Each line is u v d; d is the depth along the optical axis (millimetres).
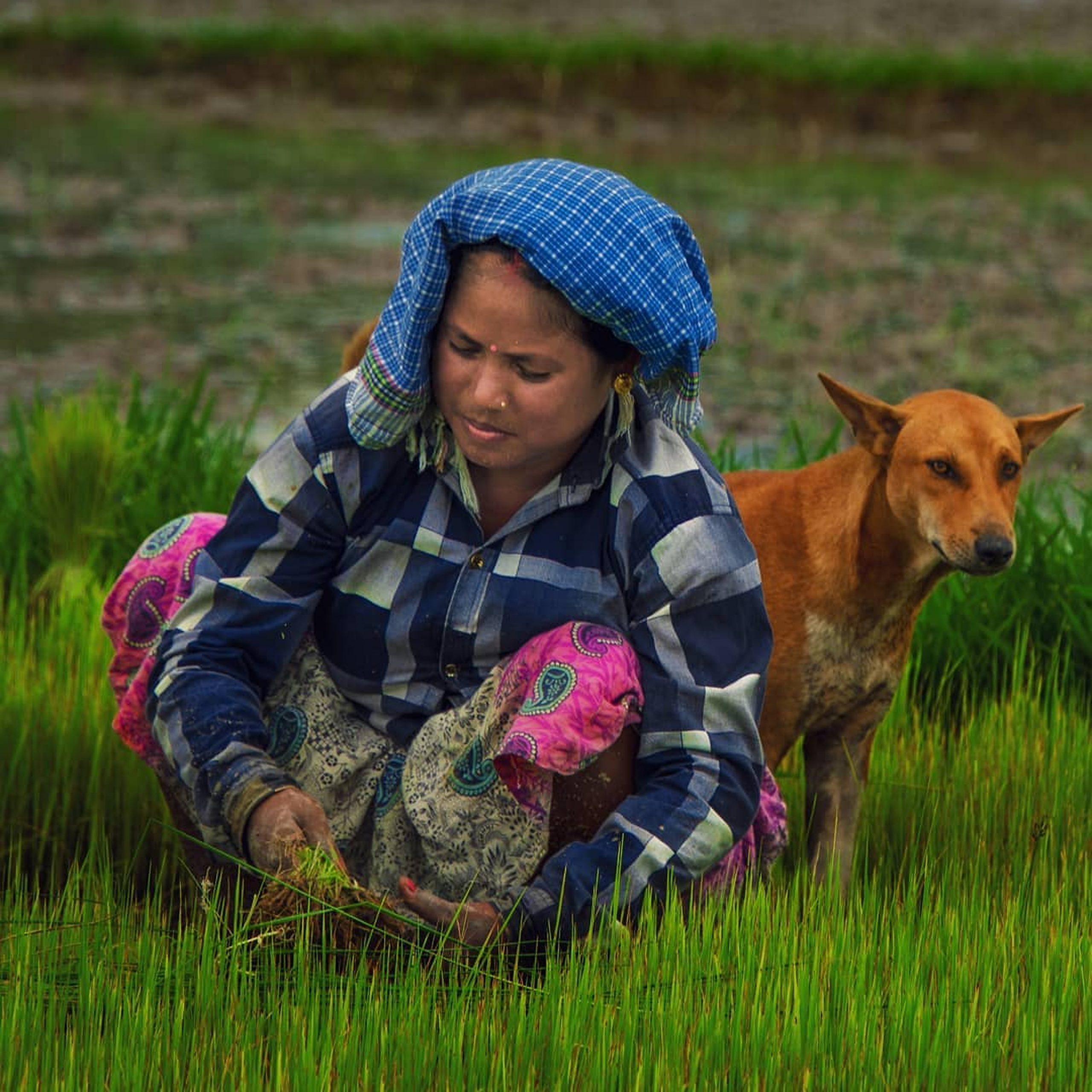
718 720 10812
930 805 15094
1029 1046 10031
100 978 10469
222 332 34562
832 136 66625
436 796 11031
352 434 10734
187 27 75312
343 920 10531
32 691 15664
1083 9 99938
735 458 22219
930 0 101812
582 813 11031
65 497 19719
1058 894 12547
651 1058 9734
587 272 9766
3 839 14328
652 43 72750
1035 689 18078
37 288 38062
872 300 39469
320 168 55562
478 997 10359
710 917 10969
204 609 11297
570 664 10617
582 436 10906
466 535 11047
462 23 82688
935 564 13625
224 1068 9469
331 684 11586
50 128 60312
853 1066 9828
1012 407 30438
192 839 11344
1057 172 61000
